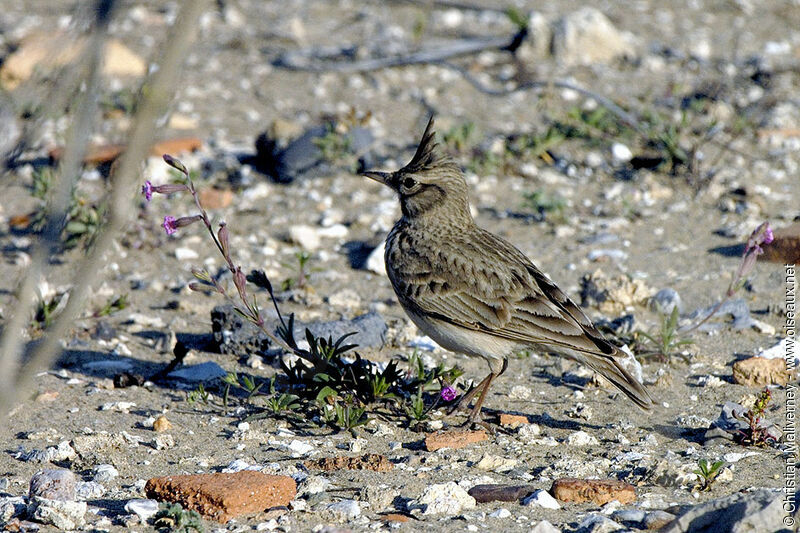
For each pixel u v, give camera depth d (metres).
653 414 10.39
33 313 12.25
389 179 11.24
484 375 11.62
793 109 21.19
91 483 8.36
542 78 23.17
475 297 10.33
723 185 17.52
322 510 7.87
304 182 17.89
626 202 16.64
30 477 8.64
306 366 10.73
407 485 8.55
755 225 15.73
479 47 23.39
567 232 15.95
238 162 18.66
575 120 19.55
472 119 20.86
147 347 12.28
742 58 24.75
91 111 4.32
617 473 8.86
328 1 29.52
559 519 7.78
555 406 10.70
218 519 7.80
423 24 24.25
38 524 7.60
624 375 9.73
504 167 18.31
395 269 10.89
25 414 10.07
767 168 18.31
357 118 19.41
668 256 15.08
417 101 22.19
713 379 11.16
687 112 20.70
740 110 21.06
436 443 9.52
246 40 25.81
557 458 9.27
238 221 16.50
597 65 24.22
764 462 8.98
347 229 16.31
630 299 13.59
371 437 9.84
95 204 14.47
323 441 9.70
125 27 25.59
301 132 18.69
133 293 13.98
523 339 10.13
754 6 29.98
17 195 16.62
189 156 18.59
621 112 19.05
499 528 7.58
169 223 9.75
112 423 9.95
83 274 4.19
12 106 5.46
